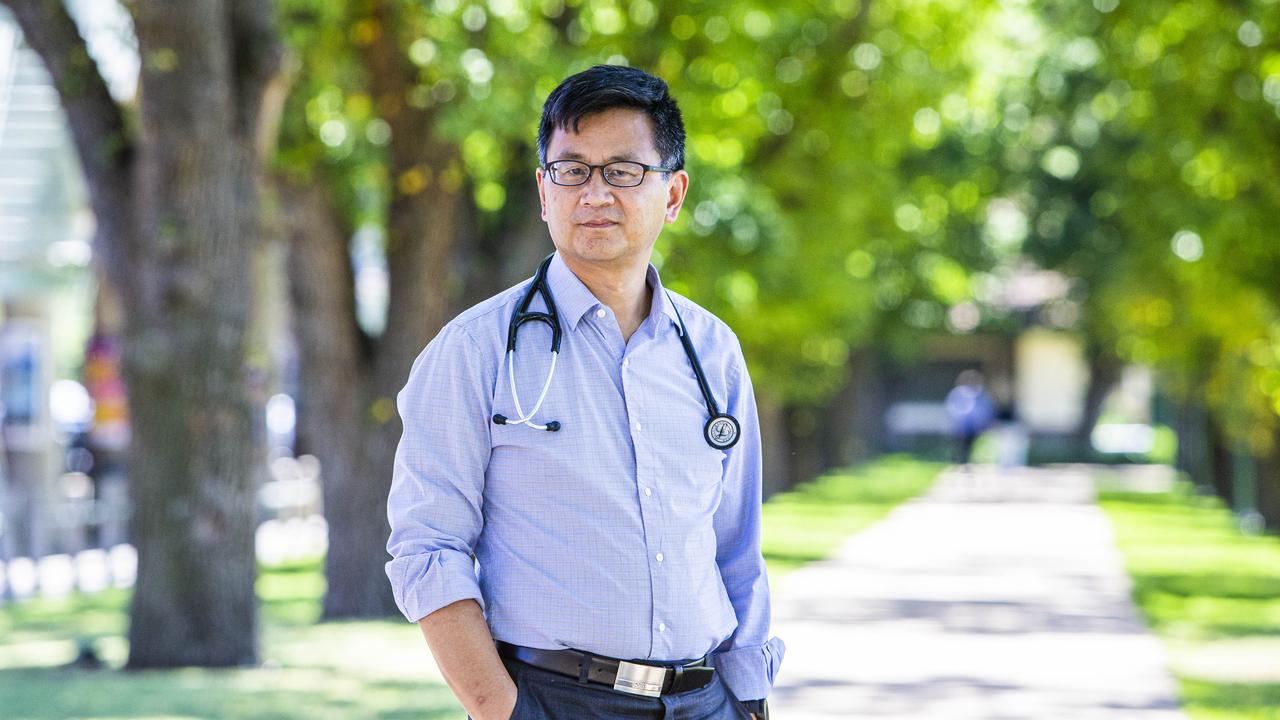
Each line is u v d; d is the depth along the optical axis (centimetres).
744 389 448
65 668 1363
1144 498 4231
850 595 1934
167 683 1261
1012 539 2827
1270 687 1275
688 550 421
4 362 2533
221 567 1357
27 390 2541
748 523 455
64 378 4388
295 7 1536
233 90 1348
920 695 1233
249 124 1355
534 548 412
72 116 1355
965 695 1234
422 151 1694
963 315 6138
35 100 2675
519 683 409
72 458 2945
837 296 2941
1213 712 1155
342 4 1558
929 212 3894
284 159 1680
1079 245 4812
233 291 1352
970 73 2716
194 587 1352
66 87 1352
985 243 4922
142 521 1356
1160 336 3153
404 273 1747
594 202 415
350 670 1348
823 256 2767
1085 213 4794
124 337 1354
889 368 6681
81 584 2153
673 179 440
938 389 7212
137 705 1142
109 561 2191
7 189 2656
